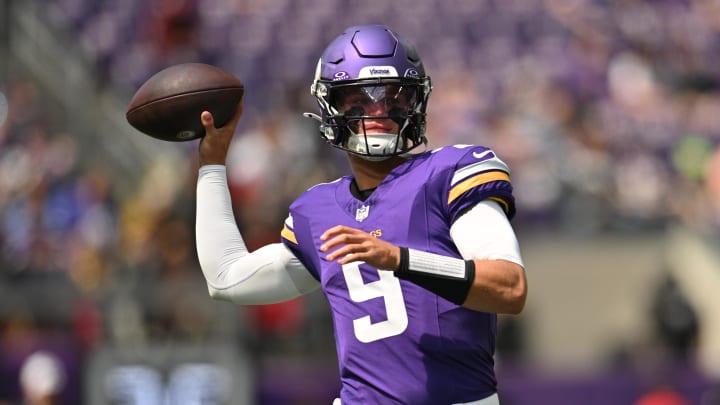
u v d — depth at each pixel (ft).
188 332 92.94
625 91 171.73
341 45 37.37
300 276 38.70
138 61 159.63
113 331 94.22
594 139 143.95
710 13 205.46
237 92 39.58
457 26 187.52
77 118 144.97
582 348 115.85
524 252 118.52
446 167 35.70
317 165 115.24
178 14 157.48
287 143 124.67
